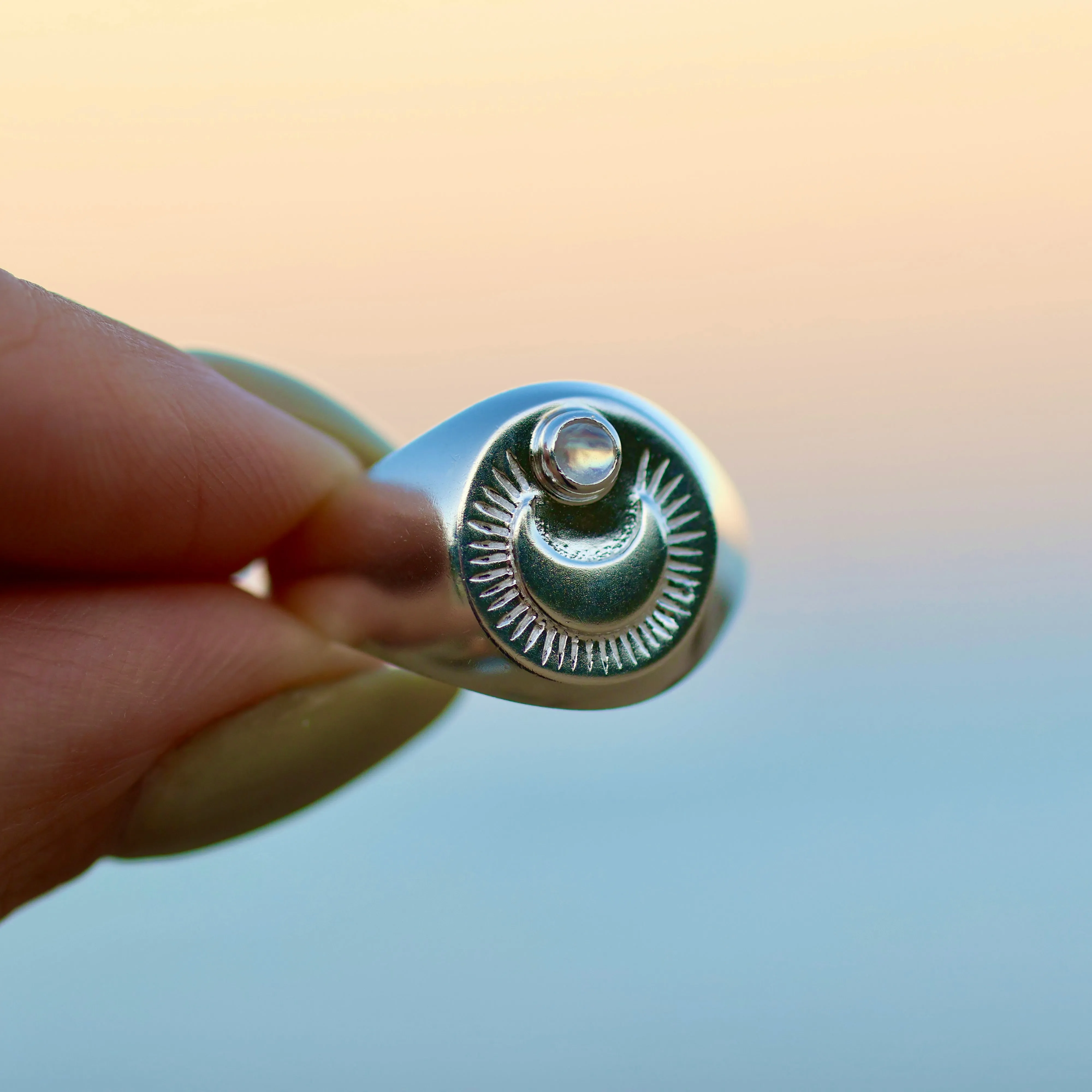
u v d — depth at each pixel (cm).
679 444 13
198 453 13
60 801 13
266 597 14
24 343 13
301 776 14
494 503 12
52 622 13
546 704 12
